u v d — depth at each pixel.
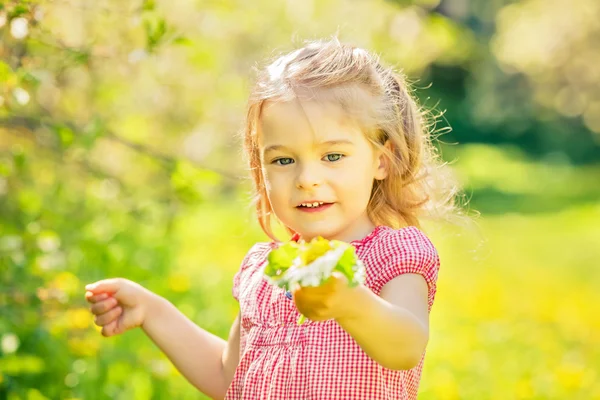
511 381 6.34
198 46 5.64
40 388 4.21
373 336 2.07
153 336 2.85
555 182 27.14
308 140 2.46
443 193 3.15
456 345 7.40
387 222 2.78
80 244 5.24
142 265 5.89
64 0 3.92
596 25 26.05
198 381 2.82
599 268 14.18
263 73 2.64
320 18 7.39
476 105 33.91
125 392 4.27
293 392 2.43
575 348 8.28
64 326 4.05
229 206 12.05
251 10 6.68
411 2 8.24
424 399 5.76
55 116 5.16
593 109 28.64
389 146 2.70
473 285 11.84
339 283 1.88
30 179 5.59
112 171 6.15
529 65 28.14
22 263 4.16
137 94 6.21
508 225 19.47
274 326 2.56
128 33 4.55
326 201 2.47
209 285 6.43
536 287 12.10
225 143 6.91
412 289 2.41
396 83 2.82
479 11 30.42
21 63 3.65
